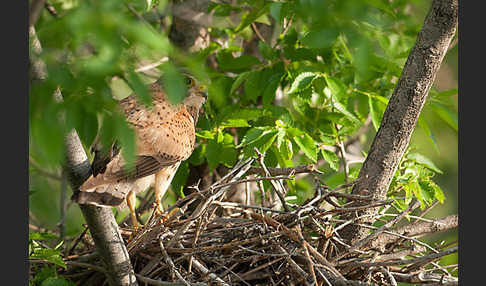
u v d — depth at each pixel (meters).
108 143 6.01
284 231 8.43
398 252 9.18
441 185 17.80
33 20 6.08
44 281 8.71
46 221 14.55
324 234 8.75
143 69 9.57
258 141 10.37
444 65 16.58
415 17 13.91
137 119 9.78
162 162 9.73
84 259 9.50
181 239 9.31
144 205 12.03
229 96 12.02
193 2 11.91
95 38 5.65
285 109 11.41
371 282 9.06
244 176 10.82
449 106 12.21
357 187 9.74
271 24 13.65
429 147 16.64
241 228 9.22
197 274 9.12
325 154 11.42
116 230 8.13
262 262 9.18
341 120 11.91
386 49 11.75
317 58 12.59
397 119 9.40
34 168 13.38
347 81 12.23
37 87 5.54
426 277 8.78
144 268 9.12
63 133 5.56
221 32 13.41
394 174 10.11
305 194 12.87
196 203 11.98
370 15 9.97
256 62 12.02
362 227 9.64
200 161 11.81
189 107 11.12
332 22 9.77
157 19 12.30
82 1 5.54
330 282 8.27
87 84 5.76
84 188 7.53
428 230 9.77
